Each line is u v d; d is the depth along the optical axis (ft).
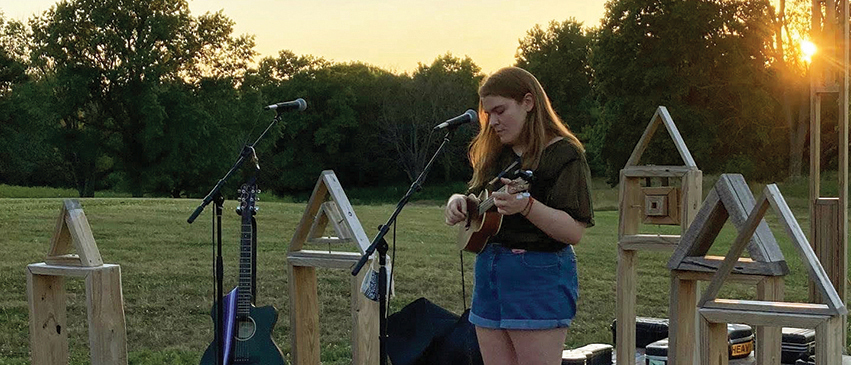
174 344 28.99
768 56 134.21
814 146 23.68
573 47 224.12
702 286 40.01
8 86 168.35
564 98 223.71
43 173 174.40
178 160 146.41
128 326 30.81
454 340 17.33
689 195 19.76
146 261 44.29
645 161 131.13
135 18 149.48
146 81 145.89
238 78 159.12
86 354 27.50
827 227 23.18
